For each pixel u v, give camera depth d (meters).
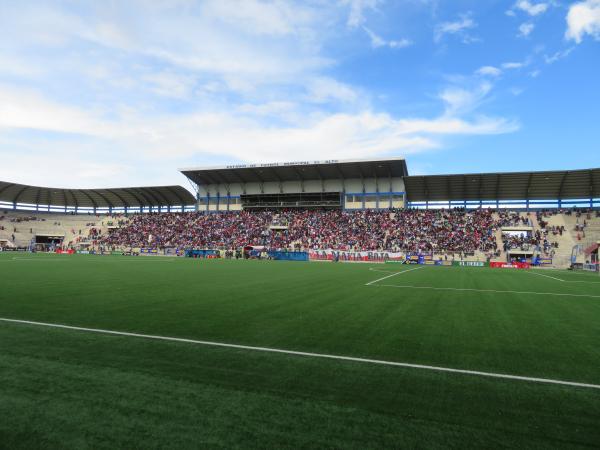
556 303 14.38
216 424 4.16
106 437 3.87
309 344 7.68
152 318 10.13
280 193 72.94
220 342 7.74
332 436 3.93
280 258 60.06
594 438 4.03
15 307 11.53
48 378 5.52
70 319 9.84
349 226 65.56
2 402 4.69
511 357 6.98
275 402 4.78
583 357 7.04
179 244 70.38
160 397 4.88
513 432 4.12
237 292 16.12
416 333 8.82
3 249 73.19
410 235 60.38
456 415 4.51
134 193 79.62
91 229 80.50
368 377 5.78
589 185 55.75
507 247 54.00
